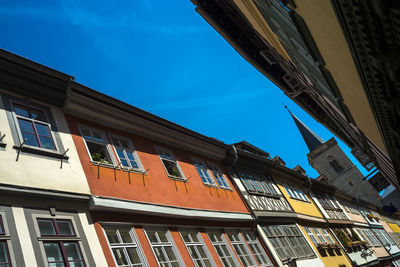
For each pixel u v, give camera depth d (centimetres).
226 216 1348
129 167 1070
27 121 866
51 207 770
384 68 341
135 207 955
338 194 3309
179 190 1216
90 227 816
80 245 758
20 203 718
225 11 1625
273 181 2123
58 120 957
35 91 934
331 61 651
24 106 892
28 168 773
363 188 5384
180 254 1016
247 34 1791
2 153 745
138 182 1056
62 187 811
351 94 704
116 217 903
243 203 1580
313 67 932
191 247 1103
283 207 1934
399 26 265
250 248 1379
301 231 1939
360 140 1438
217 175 1575
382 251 3173
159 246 976
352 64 479
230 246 1272
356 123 1014
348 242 2423
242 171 1836
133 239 909
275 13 938
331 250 2125
